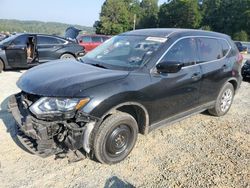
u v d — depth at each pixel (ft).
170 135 15.23
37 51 32.58
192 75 14.66
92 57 14.70
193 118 17.99
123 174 11.48
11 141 13.57
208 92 16.33
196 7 243.19
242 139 15.24
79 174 11.32
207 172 11.87
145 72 12.51
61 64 13.67
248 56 75.92
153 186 10.83
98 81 11.15
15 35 32.53
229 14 228.22
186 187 10.84
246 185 11.12
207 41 16.30
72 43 35.68
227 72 17.51
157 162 12.46
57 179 10.94
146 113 12.62
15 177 10.89
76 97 10.43
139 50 13.69
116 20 257.14
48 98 10.48
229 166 12.41
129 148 12.48
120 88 11.31
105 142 11.43
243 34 188.34
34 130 10.67
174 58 13.79
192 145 14.21
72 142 10.61
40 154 10.83
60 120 10.42
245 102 22.72
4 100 20.01
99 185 10.75
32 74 12.52
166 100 13.41
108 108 10.98
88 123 10.79
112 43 15.49
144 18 281.74
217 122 17.54
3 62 31.17
